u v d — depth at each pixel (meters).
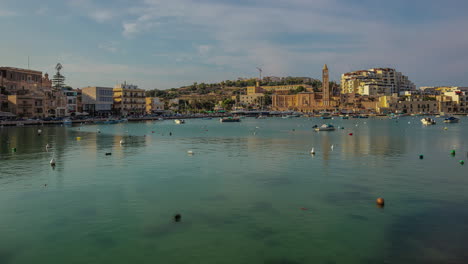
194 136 101.19
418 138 92.88
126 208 30.67
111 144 78.75
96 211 29.95
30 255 22.47
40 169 47.88
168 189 36.81
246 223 27.08
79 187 37.78
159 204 31.70
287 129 135.12
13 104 153.38
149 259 21.77
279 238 24.45
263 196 34.09
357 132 116.25
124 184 39.06
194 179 41.38
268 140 88.69
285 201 32.44
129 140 88.38
